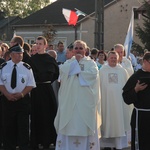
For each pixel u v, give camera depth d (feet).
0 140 38.37
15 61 35.40
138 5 158.92
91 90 34.73
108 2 164.45
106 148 39.63
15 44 36.11
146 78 27.71
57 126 35.58
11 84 35.09
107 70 39.11
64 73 34.86
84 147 34.81
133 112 28.86
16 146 37.32
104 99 38.86
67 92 34.65
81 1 171.94
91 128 34.42
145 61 28.37
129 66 42.73
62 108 34.81
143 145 28.40
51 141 38.96
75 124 34.30
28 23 171.12
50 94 38.55
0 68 35.65
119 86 38.96
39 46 38.32
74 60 35.19
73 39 158.81
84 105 34.45
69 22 86.02
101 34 90.74
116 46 42.57
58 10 172.45
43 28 159.84
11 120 35.55
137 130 28.40
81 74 34.65
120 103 38.78
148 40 130.00
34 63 38.17
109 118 38.65
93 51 54.34
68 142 34.86
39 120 38.42
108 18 160.76
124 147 39.96
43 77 37.99
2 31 259.60
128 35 55.42
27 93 35.29
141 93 28.22
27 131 35.68
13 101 35.24
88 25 155.53
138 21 159.33
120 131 38.55
